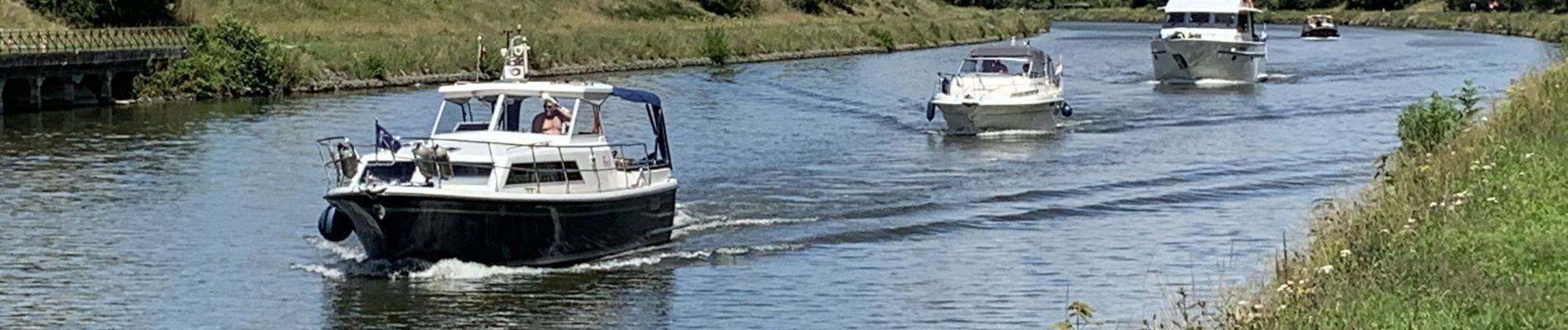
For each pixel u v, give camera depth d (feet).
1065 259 80.59
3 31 187.32
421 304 71.67
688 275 77.87
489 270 77.87
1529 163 78.59
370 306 71.51
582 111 84.89
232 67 180.65
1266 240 84.94
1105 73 220.23
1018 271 77.66
